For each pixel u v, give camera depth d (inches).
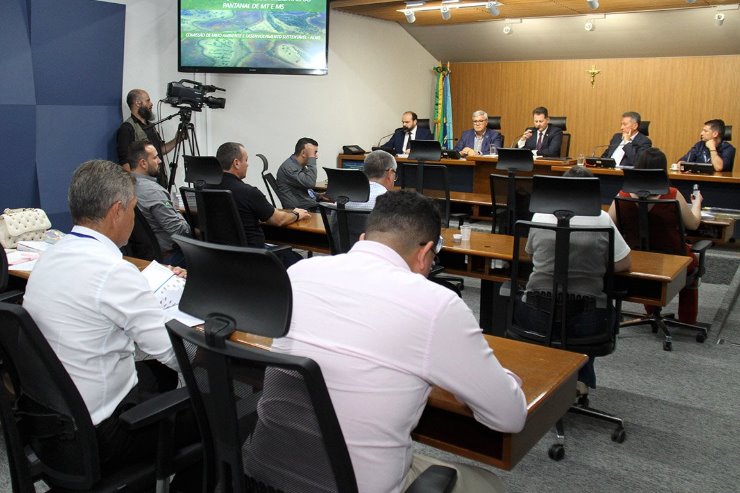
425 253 54.7
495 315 147.0
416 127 343.3
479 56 410.0
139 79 259.6
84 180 66.4
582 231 102.2
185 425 66.9
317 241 179.5
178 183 278.1
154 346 65.1
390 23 382.0
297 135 332.2
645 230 153.6
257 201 158.9
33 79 219.9
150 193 151.6
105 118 242.7
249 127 307.0
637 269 116.9
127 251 134.7
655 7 314.5
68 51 227.6
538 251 108.8
